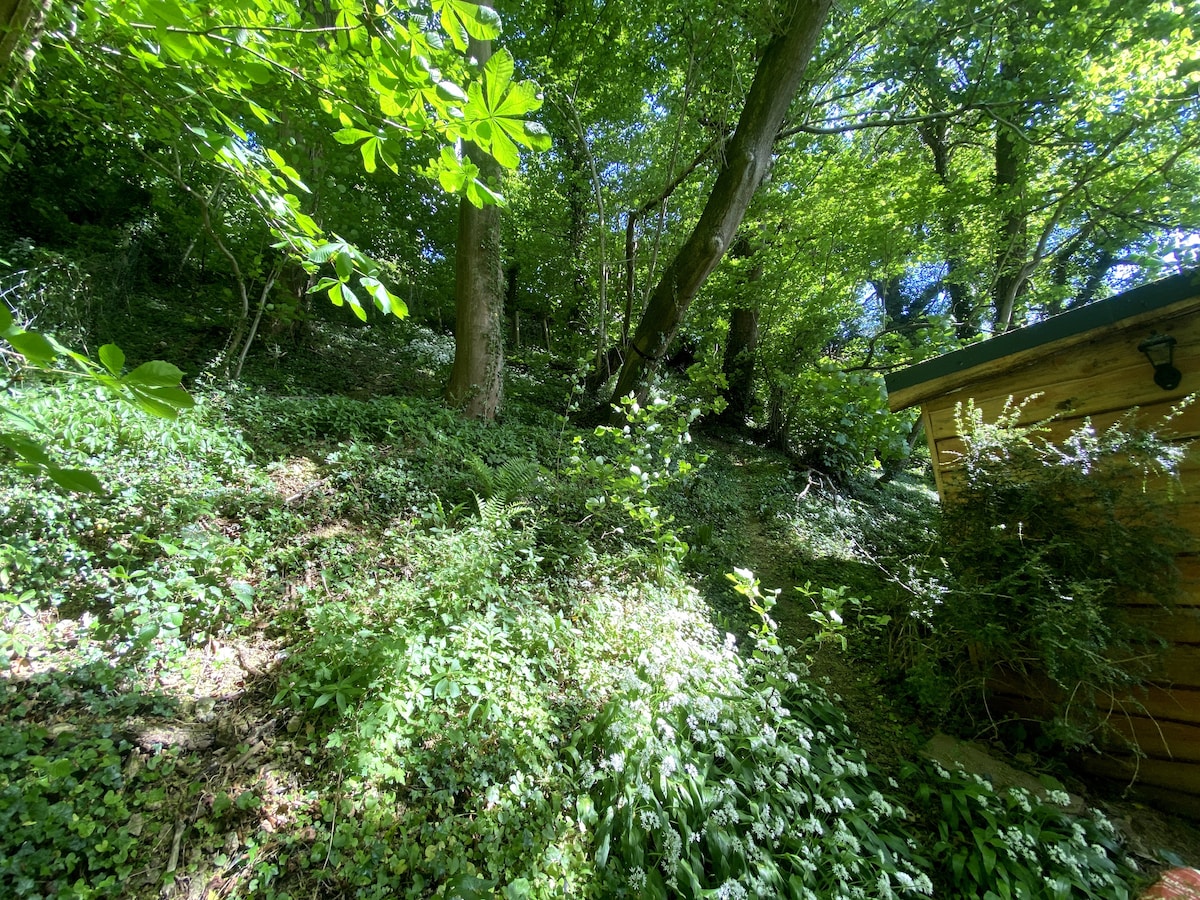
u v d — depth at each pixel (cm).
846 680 396
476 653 267
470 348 743
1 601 236
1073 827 249
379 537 399
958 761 305
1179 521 294
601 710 270
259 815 205
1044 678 330
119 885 173
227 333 846
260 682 260
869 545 656
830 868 229
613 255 1096
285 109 451
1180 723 295
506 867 206
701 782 238
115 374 76
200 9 133
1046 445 326
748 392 1300
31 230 815
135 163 695
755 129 692
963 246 995
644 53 831
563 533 462
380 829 207
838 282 1018
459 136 143
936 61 864
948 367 375
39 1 109
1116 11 664
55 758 195
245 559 322
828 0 632
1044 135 779
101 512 302
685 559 534
